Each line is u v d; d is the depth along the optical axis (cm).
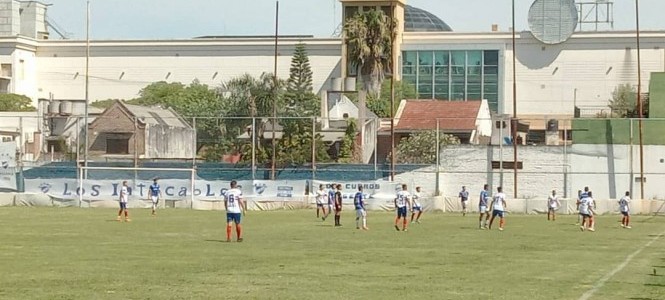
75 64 16075
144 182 7488
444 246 3994
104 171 8056
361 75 14525
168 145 9988
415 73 15275
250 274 2728
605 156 8431
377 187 7588
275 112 9175
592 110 14738
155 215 6366
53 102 10381
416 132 10044
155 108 10688
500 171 7894
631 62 14775
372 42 14425
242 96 12394
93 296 2188
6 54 15812
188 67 15812
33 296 2181
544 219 6706
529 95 15062
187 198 7469
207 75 15725
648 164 8419
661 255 3653
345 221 5991
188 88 14600
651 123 8431
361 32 14412
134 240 4100
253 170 7662
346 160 9531
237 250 3612
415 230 5184
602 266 3161
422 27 16888
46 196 7519
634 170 8419
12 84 15700
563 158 8450
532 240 4466
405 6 16788
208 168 8150
